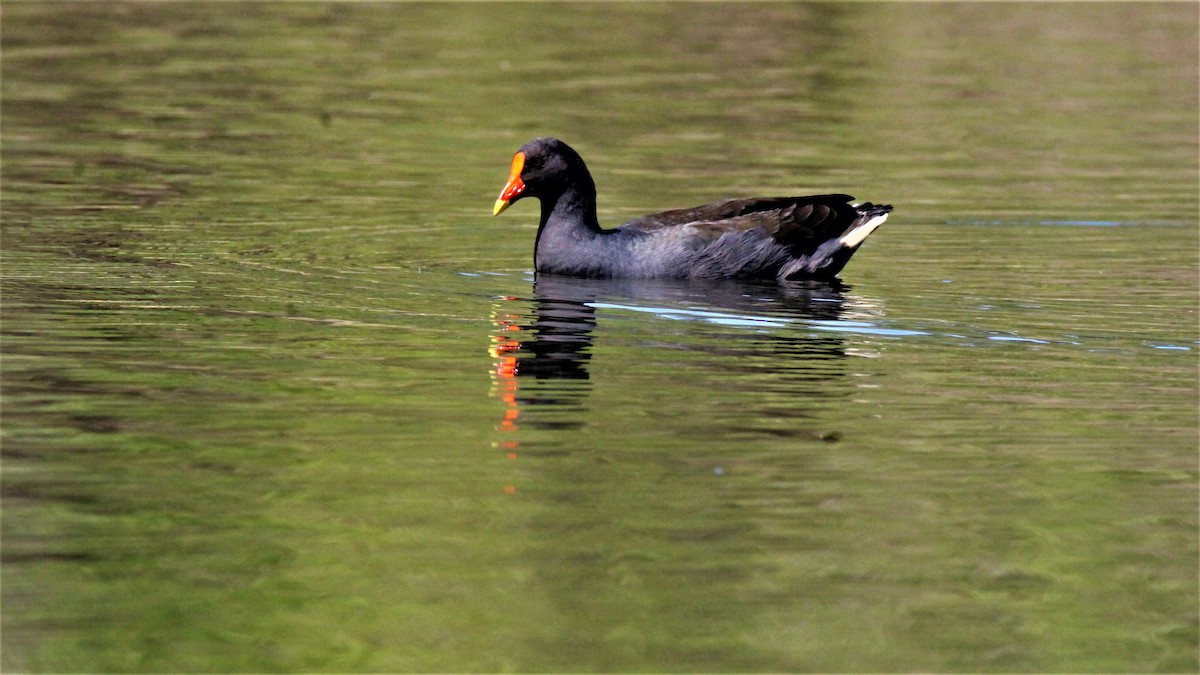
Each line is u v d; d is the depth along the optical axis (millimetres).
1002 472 10352
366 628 8125
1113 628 8273
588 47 32250
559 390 12055
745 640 8055
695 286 16031
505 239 18359
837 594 8586
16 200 19438
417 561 8891
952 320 14461
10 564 8805
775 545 9172
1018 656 7934
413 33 33500
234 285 15523
